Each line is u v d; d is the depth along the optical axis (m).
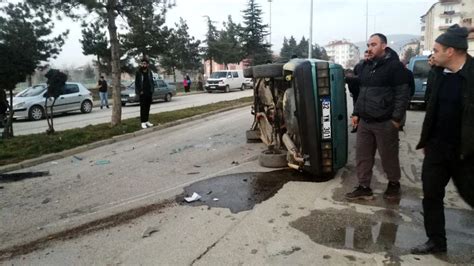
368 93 4.96
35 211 5.31
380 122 4.93
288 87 6.52
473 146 3.23
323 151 5.88
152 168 7.39
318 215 4.68
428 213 3.70
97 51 31.19
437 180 3.62
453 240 3.94
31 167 7.85
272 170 6.82
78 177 6.95
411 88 4.96
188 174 6.85
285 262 3.62
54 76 10.90
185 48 44.44
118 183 6.46
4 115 10.87
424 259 3.58
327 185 5.82
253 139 9.55
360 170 5.19
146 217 4.89
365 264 3.53
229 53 47.19
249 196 5.48
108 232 4.50
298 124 5.96
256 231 4.30
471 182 3.41
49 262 3.86
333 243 3.94
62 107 18.41
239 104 19.33
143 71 11.77
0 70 9.96
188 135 11.11
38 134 11.03
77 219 4.96
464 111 3.26
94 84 41.78
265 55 53.59
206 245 4.03
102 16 11.14
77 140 9.81
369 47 4.84
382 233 4.13
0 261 3.93
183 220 4.73
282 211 4.86
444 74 3.49
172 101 25.67
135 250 4.00
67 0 10.21
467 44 3.36
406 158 7.37
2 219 5.06
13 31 10.09
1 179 6.97
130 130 11.45
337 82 5.82
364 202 5.06
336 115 5.85
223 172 6.86
